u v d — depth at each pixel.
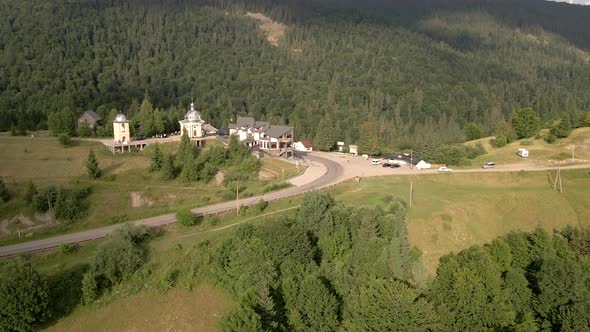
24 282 54.47
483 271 61.00
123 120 130.12
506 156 138.38
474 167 127.31
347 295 60.03
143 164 115.81
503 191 100.56
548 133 153.38
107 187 100.88
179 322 59.22
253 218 80.19
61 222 83.75
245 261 61.47
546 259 65.00
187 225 77.94
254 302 53.56
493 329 57.09
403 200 86.94
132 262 63.25
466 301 57.31
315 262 66.00
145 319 59.06
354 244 69.25
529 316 58.66
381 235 69.75
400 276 63.00
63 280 61.06
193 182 108.19
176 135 153.00
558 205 94.62
